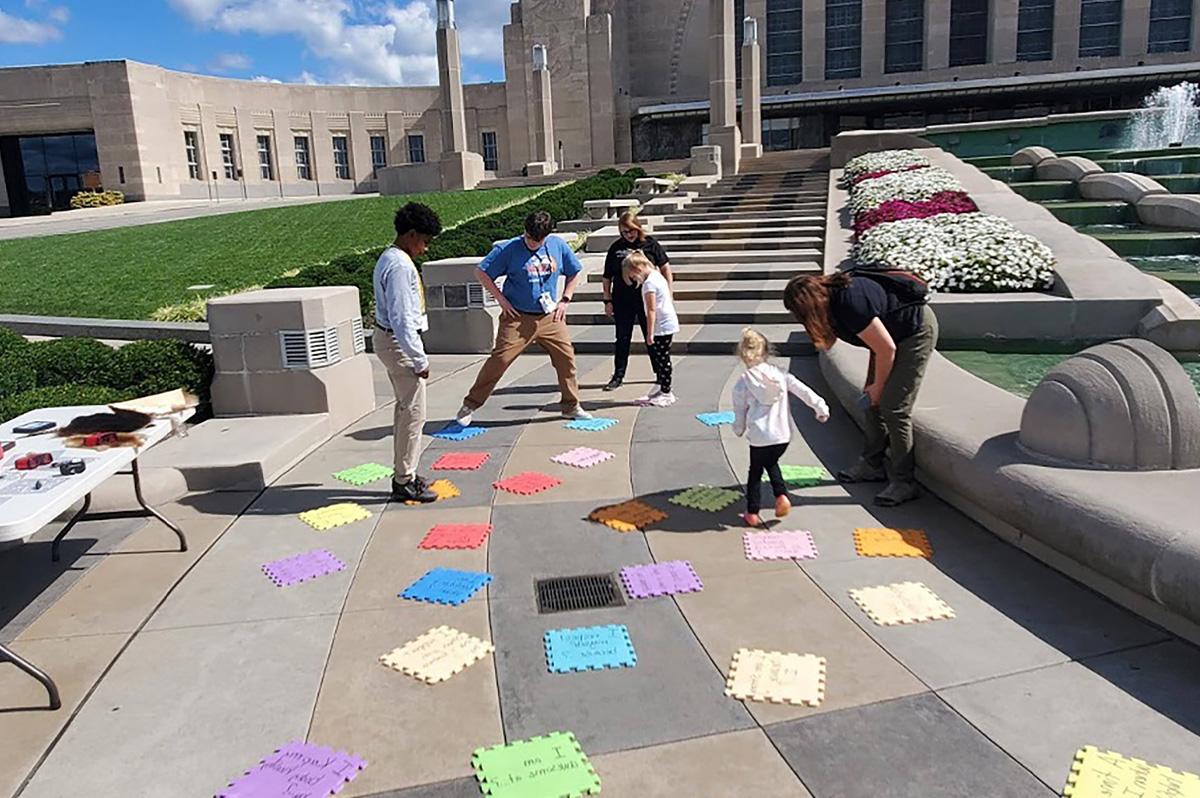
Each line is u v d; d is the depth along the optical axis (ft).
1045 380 14.56
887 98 138.82
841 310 15.78
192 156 149.79
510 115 154.30
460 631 12.30
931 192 50.16
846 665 11.16
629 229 26.76
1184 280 34.86
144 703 10.69
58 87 137.08
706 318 37.91
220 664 11.57
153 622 12.78
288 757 9.51
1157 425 13.32
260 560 14.93
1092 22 145.28
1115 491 12.66
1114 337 29.32
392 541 15.65
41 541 15.94
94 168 147.54
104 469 12.41
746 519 16.03
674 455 20.40
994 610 12.50
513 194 89.56
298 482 19.10
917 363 16.28
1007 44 146.82
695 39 154.71
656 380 28.71
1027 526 13.91
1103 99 140.77
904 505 16.76
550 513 16.87
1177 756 9.14
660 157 150.20
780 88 154.10
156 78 140.77
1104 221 49.85
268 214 85.20
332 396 22.91
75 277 53.83
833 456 19.99
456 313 34.91
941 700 10.31
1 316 42.16
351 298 24.47
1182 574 10.92
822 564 14.24
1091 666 10.94
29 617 13.00
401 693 10.79
